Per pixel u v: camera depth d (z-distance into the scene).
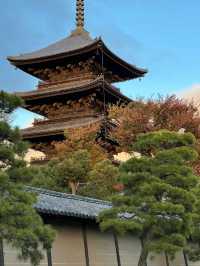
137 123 67.06
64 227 30.45
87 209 32.72
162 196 28.06
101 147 67.44
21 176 19.94
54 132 68.50
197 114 70.25
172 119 67.00
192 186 29.27
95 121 65.50
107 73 78.19
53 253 28.92
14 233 18.53
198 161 56.91
